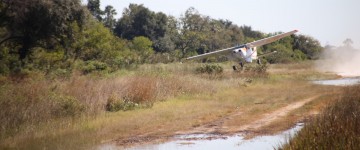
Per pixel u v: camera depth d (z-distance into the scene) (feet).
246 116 162.81
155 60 570.87
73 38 392.88
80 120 152.46
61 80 229.45
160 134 133.08
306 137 98.84
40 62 347.56
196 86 249.34
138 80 222.07
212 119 158.30
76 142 121.19
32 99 159.74
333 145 90.38
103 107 179.42
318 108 174.81
